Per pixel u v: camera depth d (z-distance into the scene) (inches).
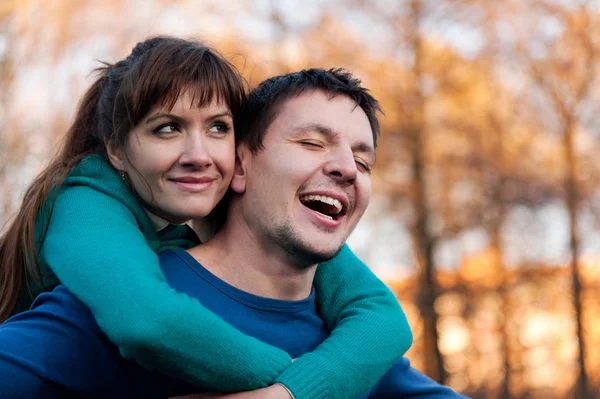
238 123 89.1
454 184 636.7
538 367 659.4
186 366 71.1
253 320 84.4
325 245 85.0
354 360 79.7
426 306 603.8
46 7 450.3
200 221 95.7
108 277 72.1
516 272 655.8
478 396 660.1
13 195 395.2
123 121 82.7
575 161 634.8
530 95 636.7
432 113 616.7
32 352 75.2
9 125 427.5
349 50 585.6
